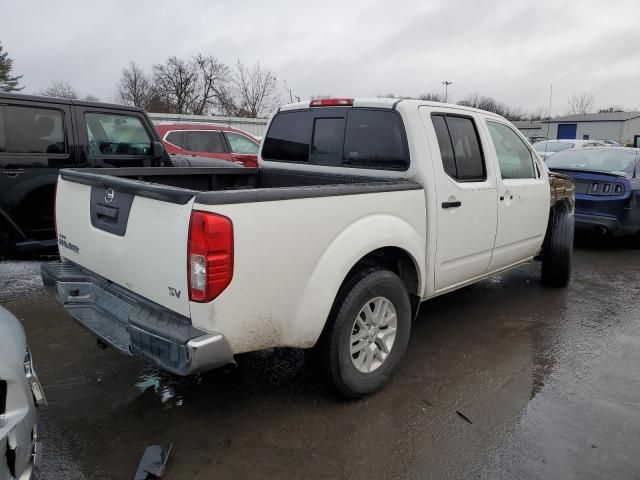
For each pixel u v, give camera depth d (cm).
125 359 378
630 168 783
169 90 5050
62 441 280
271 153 470
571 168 784
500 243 441
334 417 309
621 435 296
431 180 355
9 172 527
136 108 627
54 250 569
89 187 311
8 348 215
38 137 545
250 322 256
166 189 251
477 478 258
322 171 420
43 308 480
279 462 267
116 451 273
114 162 607
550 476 260
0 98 517
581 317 486
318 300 281
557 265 556
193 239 237
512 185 443
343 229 294
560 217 546
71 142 568
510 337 435
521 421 308
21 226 545
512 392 343
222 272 239
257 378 354
